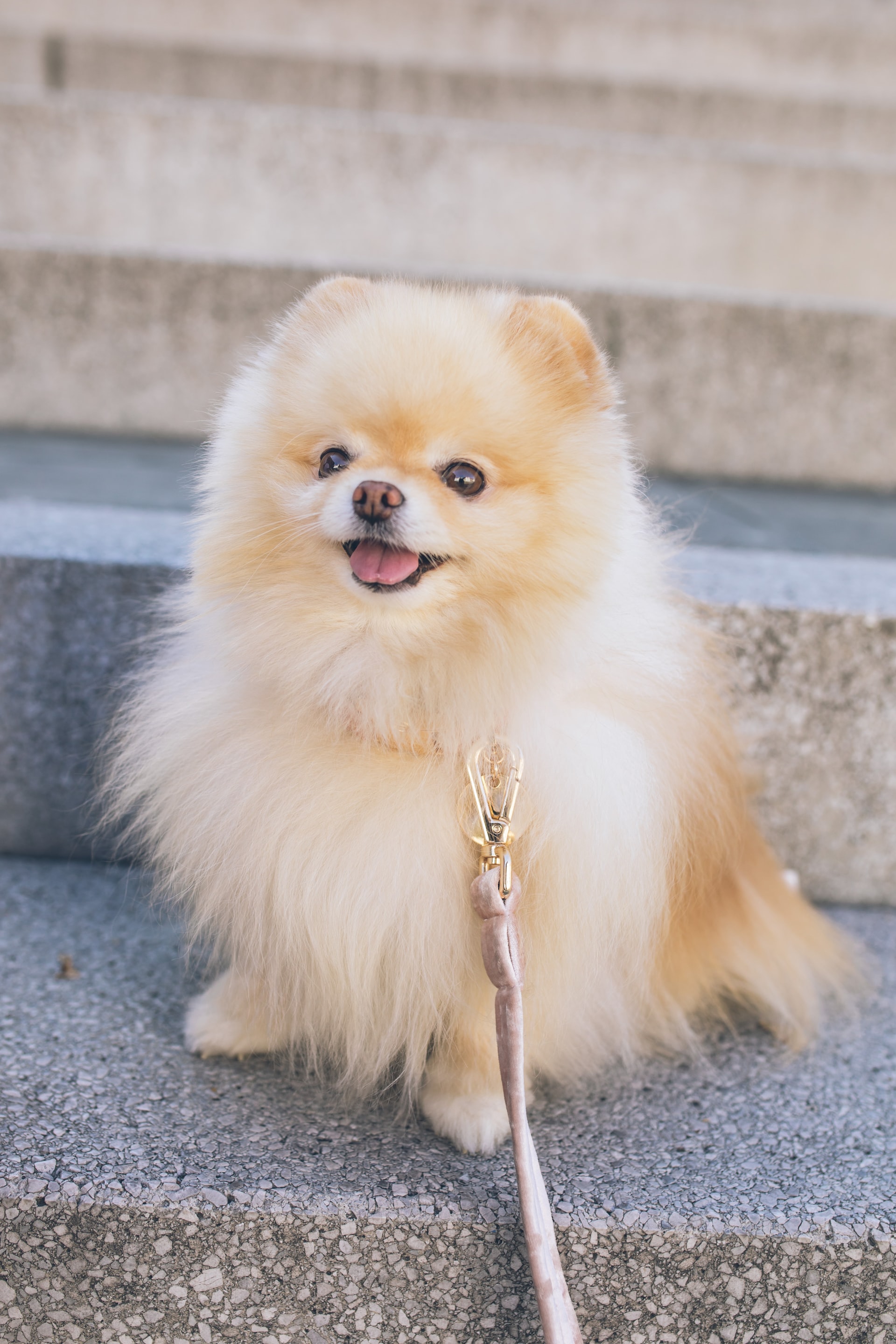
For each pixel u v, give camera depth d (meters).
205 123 4.05
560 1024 1.48
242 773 1.41
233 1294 1.23
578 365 1.40
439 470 1.27
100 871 2.08
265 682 1.43
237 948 1.49
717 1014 1.79
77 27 5.38
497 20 5.92
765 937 1.77
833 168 4.28
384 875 1.33
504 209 4.28
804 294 4.43
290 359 1.41
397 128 4.15
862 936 2.03
